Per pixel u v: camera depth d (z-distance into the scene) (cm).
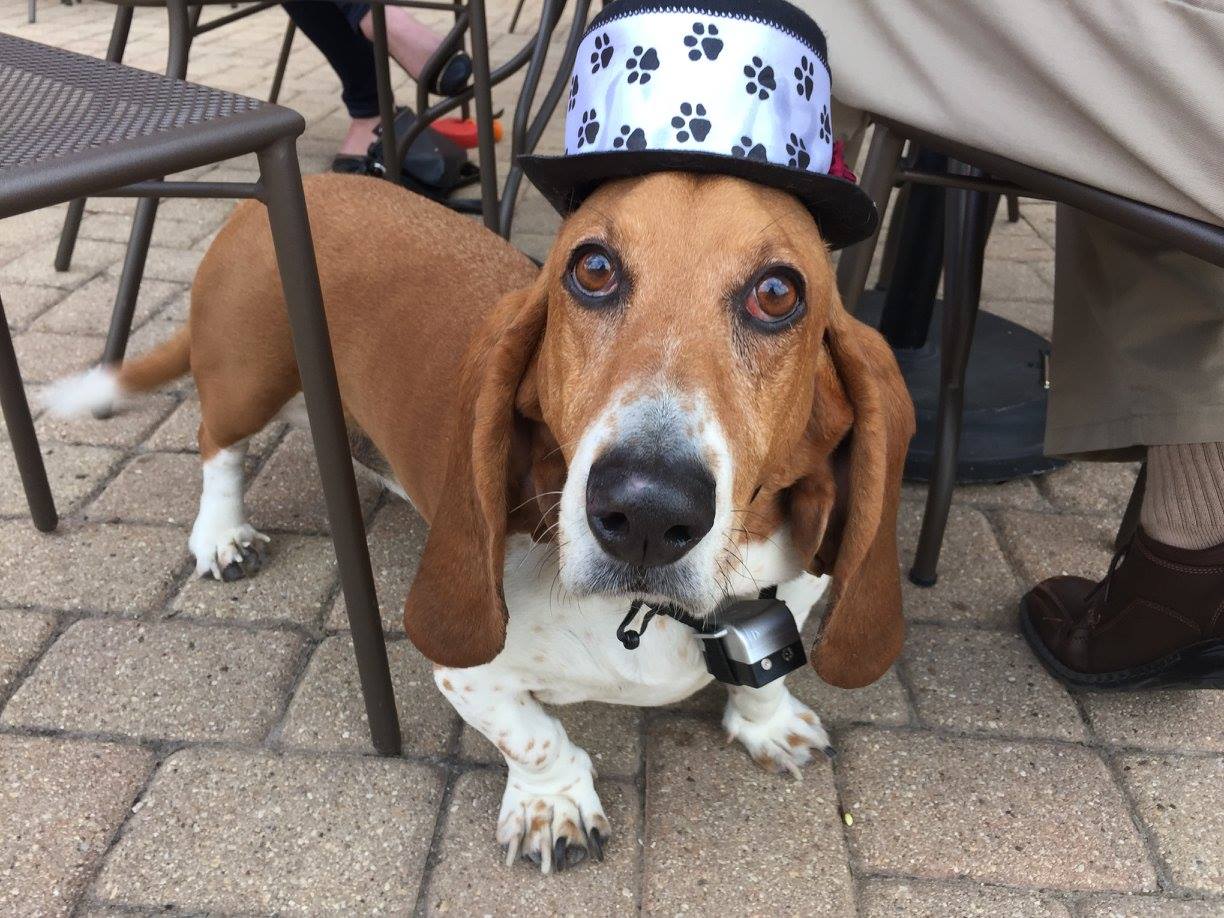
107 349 103
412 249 74
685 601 42
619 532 39
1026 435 103
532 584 57
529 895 60
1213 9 45
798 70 46
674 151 43
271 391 77
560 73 108
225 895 58
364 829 63
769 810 66
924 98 58
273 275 72
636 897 60
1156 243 66
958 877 62
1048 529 96
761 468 46
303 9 156
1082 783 69
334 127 201
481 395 50
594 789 65
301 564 86
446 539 56
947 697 76
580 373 45
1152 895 61
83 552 85
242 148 47
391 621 81
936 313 130
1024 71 54
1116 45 48
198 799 64
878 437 51
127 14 111
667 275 44
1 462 96
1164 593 67
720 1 45
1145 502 69
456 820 64
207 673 74
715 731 72
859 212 49
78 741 68
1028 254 158
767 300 45
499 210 110
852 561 53
